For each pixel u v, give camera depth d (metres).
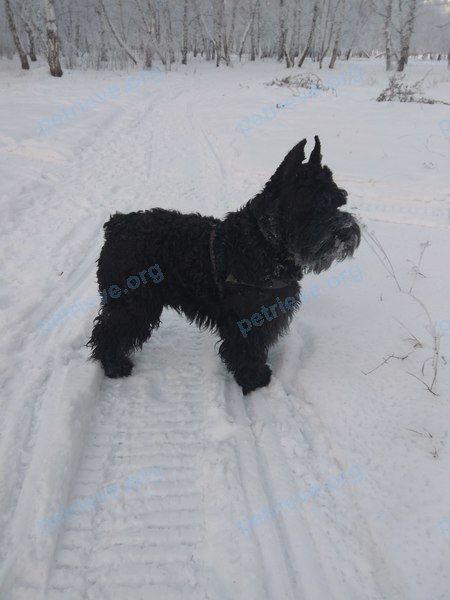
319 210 1.34
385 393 1.44
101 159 3.84
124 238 1.46
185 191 3.17
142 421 1.42
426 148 3.90
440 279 2.05
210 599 0.98
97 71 12.62
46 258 2.24
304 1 18.00
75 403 1.37
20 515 1.11
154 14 15.02
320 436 1.36
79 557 1.05
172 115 5.80
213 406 1.45
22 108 5.38
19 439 1.30
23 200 2.84
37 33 15.72
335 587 0.99
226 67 15.34
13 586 0.99
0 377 1.52
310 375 1.55
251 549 1.05
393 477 1.18
